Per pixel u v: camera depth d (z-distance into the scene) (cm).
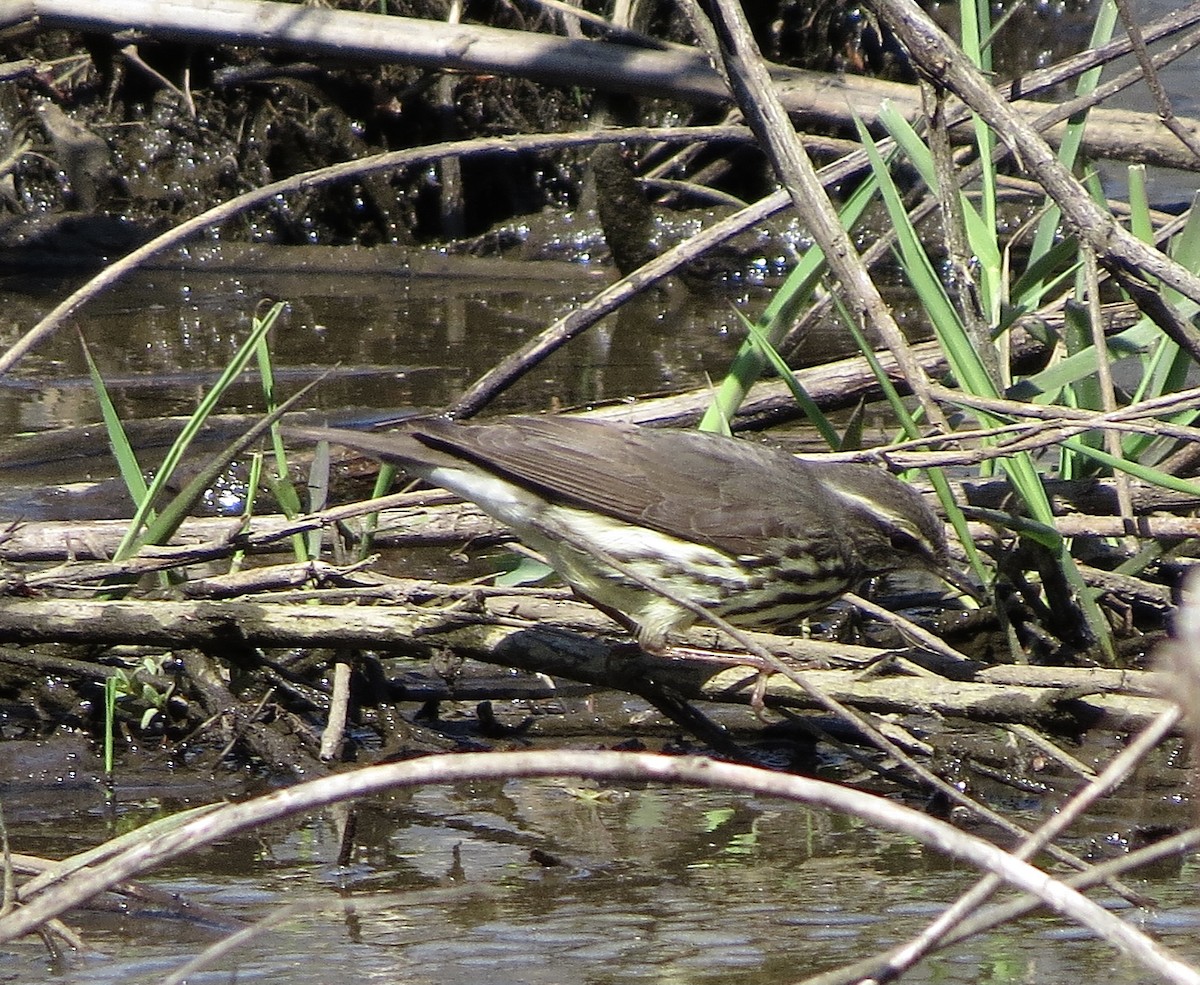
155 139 2205
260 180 2219
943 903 820
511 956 748
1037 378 1182
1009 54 2566
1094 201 1200
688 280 2134
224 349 1828
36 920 574
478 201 2289
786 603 1060
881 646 1169
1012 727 968
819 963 738
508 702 1148
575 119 2262
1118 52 1302
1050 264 1203
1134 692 962
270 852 901
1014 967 739
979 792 1004
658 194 2209
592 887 844
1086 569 1123
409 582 1066
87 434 1521
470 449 1010
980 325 1166
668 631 1000
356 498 1444
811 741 1098
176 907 805
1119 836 926
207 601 1048
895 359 1242
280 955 747
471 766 579
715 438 1089
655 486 1028
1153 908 814
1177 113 2292
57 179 2183
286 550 1265
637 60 1734
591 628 1054
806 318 1394
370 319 1958
